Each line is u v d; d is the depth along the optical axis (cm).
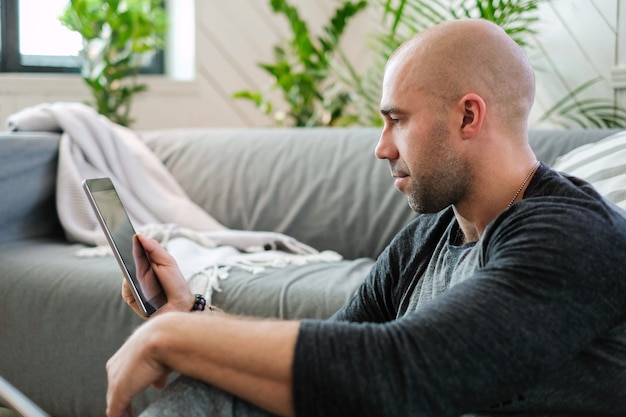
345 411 63
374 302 100
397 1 293
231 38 325
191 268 156
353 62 333
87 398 157
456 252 86
